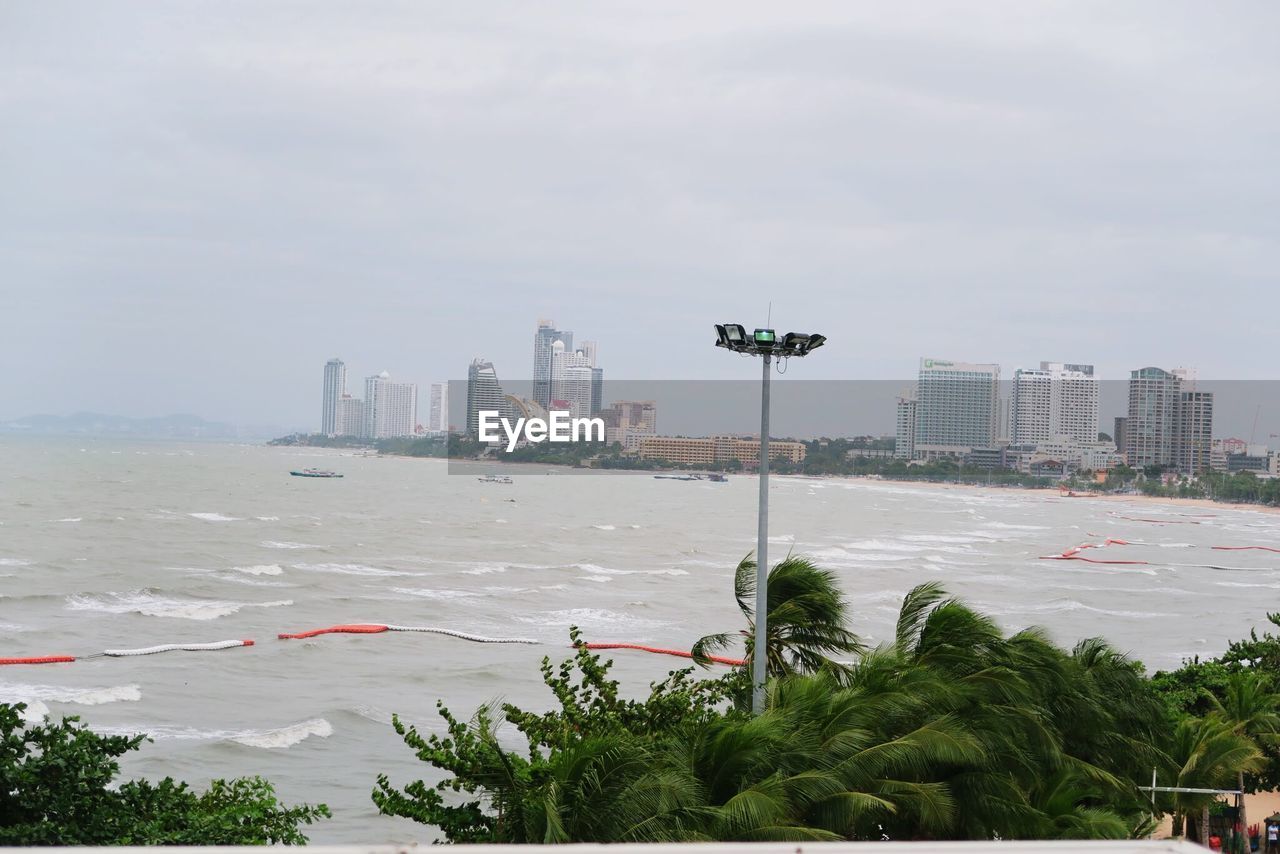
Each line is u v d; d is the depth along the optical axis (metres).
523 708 52.16
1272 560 141.00
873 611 82.38
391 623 72.69
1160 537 175.75
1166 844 7.16
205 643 63.66
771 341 23.25
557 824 16.00
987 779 20.53
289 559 105.94
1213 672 40.44
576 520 173.75
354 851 6.86
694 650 28.30
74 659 57.91
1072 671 26.17
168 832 19.23
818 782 18.38
